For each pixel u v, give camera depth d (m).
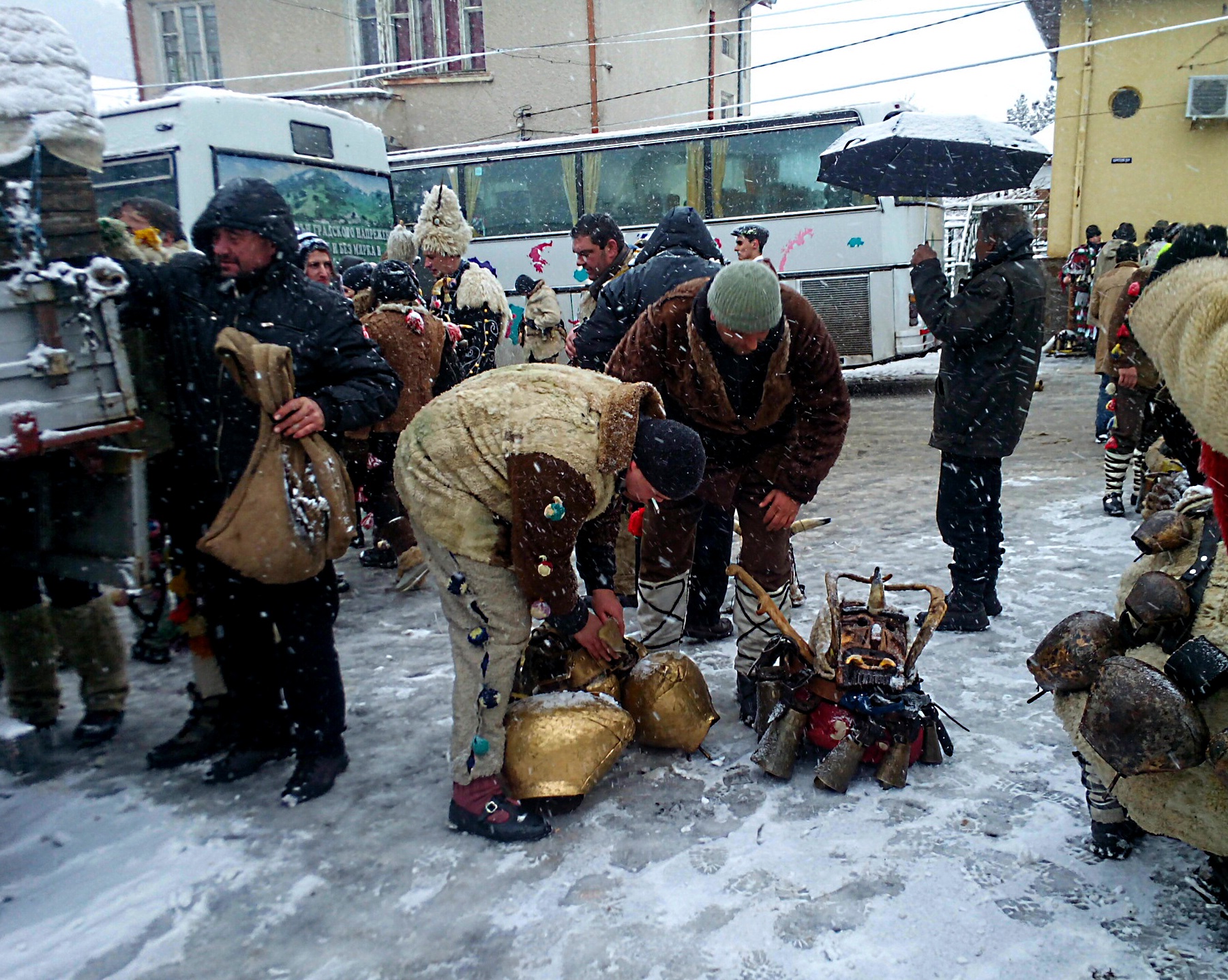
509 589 2.65
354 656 4.25
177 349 2.90
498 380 2.66
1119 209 16.22
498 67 17.66
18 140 2.44
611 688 3.10
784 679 3.03
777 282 2.93
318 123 9.54
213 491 2.97
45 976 2.20
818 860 2.55
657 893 2.44
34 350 2.49
